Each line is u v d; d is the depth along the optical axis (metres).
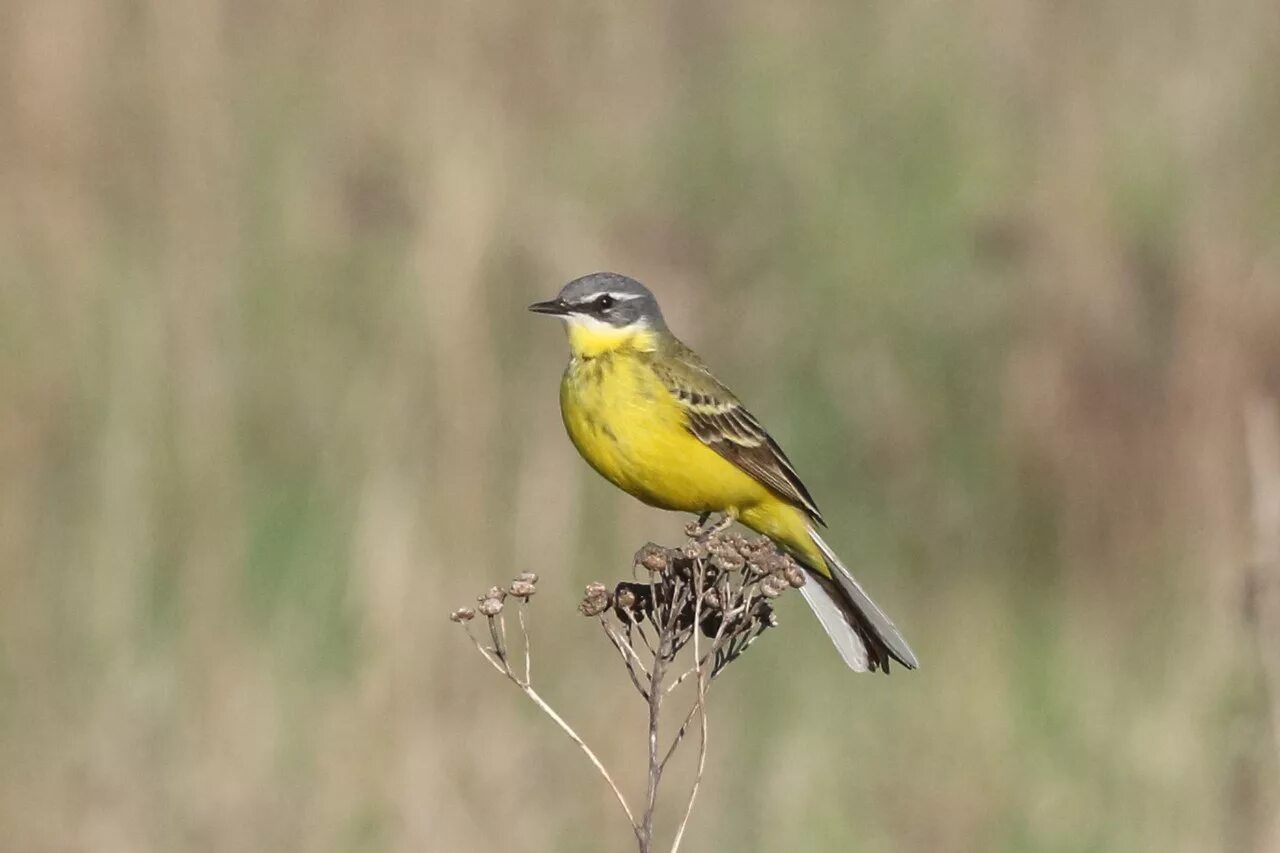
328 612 13.05
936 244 16.95
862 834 12.07
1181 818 11.92
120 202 16.41
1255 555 11.50
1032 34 19.11
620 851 11.77
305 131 16.84
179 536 13.53
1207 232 16.72
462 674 12.45
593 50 18.44
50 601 13.21
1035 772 12.57
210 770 11.80
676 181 17.89
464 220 15.35
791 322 16.42
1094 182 17.23
